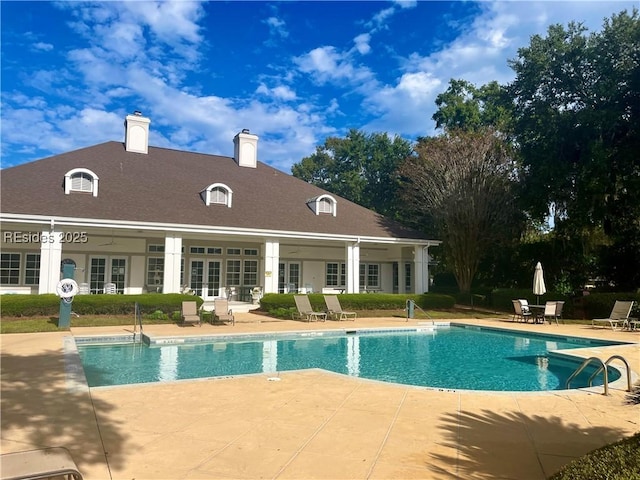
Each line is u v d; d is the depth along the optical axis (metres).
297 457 4.43
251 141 29.23
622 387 7.71
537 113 25.69
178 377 9.70
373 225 27.25
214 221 21.42
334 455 4.48
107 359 11.49
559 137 24.41
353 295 22.62
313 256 28.58
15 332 13.66
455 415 5.94
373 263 30.62
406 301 21.91
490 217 27.02
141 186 22.33
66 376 7.89
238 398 6.68
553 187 24.75
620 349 12.02
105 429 5.22
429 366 11.31
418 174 29.48
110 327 15.63
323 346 14.12
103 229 21.42
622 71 22.81
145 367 10.65
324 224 25.27
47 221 17.52
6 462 3.29
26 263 20.91
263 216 23.66
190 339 13.80
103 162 23.17
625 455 2.79
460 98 37.81
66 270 15.02
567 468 2.96
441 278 36.53
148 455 4.45
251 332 14.92
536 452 4.63
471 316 22.62
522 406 6.47
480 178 27.12
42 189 19.22
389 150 48.53
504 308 25.38
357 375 10.26
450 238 28.45
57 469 3.16
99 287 22.17
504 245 28.34
